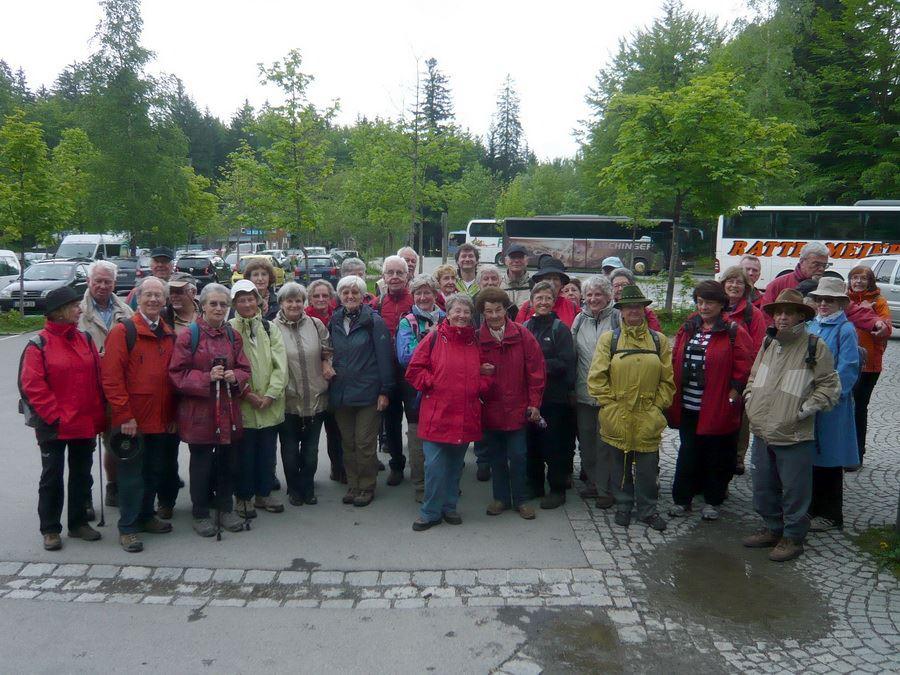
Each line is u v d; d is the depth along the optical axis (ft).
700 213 54.65
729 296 19.49
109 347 16.29
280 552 16.39
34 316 67.72
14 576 15.17
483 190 174.50
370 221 86.63
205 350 16.83
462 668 11.85
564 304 20.88
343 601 14.19
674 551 16.39
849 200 108.17
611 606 13.91
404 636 12.87
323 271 83.87
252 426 18.03
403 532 17.56
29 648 12.49
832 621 13.29
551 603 14.05
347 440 19.44
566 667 11.88
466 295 17.48
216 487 17.48
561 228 121.29
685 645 12.53
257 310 18.20
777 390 15.65
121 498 16.39
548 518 18.51
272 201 68.39
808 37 114.42
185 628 13.17
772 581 14.89
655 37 114.11
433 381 17.30
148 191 121.70
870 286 22.47
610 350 17.62
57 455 16.38
